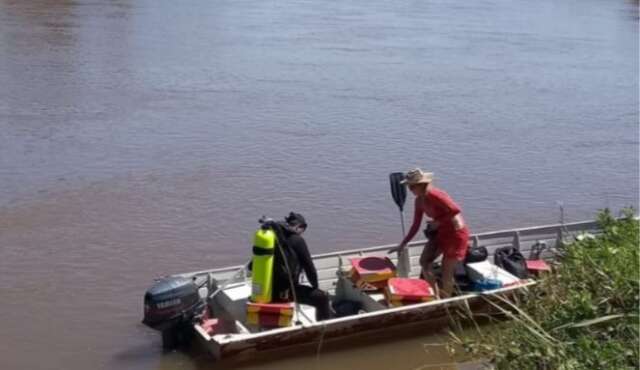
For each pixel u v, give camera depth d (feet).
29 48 96.94
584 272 26.20
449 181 57.31
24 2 132.77
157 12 136.05
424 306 31.30
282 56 103.55
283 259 30.32
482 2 184.14
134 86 81.25
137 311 35.17
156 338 32.55
